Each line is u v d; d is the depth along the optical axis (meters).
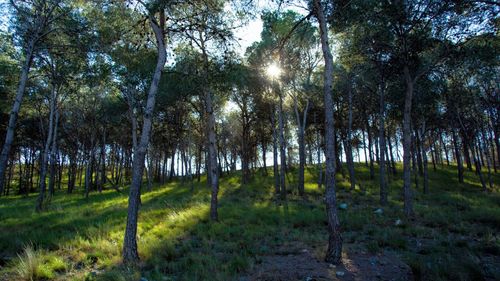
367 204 17.02
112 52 14.24
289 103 28.88
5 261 7.65
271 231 10.27
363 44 15.44
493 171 36.69
